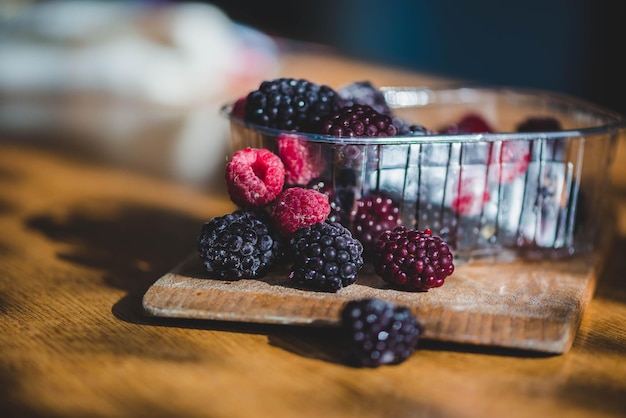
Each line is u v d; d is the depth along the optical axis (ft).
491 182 1.32
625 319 1.26
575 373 1.12
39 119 2.48
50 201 1.71
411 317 1.12
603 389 1.09
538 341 1.14
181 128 2.38
